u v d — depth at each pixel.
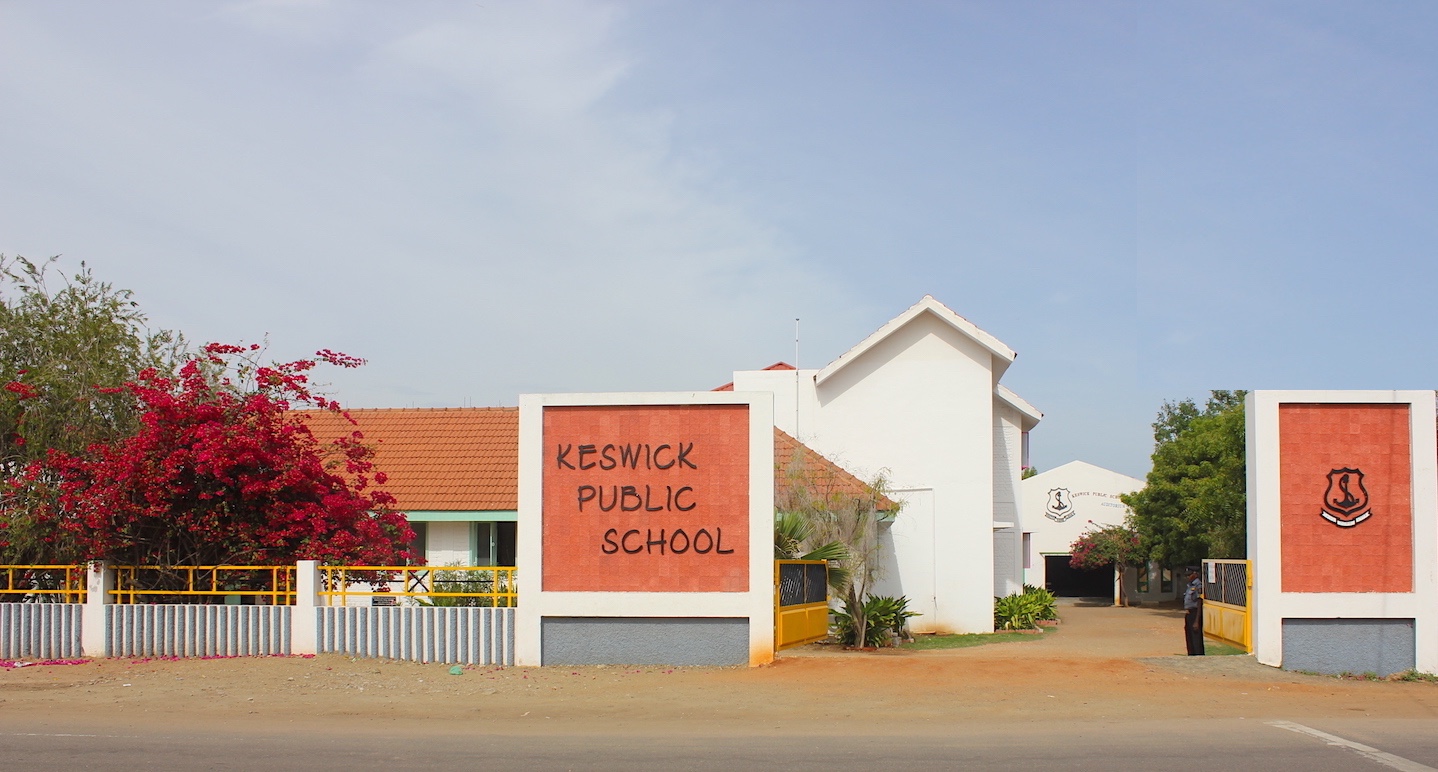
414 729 10.86
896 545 26.31
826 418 27.31
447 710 11.99
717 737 10.39
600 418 15.01
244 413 16.58
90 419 17.27
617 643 14.82
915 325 27.03
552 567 14.93
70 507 16.00
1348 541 14.95
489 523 24.08
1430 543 14.80
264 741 10.18
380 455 25.47
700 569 14.74
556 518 14.98
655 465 14.88
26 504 16.38
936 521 26.34
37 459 16.75
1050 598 33.59
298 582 15.74
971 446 26.44
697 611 14.67
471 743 10.08
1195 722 11.23
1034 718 11.47
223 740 10.23
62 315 17.92
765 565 14.64
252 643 15.70
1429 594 14.72
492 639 14.99
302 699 12.66
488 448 25.55
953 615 26.02
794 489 21.39
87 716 11.65
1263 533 15.02
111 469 15.79
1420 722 11.35
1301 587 14.96
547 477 15.04
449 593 17.05
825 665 14.73
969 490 26.33
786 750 9.73
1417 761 9.33
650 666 14.64
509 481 24.00
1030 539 45.88
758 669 14.42
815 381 27.39
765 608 14.62
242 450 15.87
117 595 16.23
